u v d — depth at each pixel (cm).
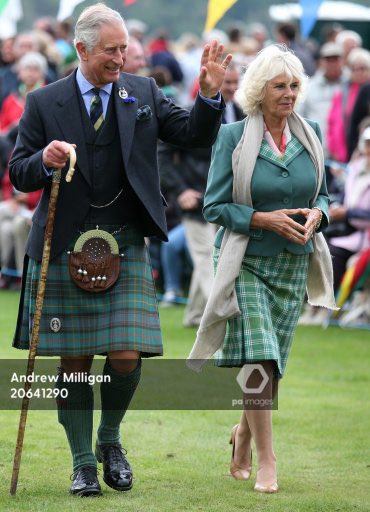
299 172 1964
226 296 1936
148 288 1847
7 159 4384
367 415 2477
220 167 1969
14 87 5144
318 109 4469
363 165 3641
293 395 2675
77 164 1803
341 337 3528
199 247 3509
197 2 11581
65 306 1823
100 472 2006
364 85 4325
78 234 1820
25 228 4350
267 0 11100
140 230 1852
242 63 3350
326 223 1980
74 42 1806
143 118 1822
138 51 3416
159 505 1789
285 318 1977
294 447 2208
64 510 1742
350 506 1814
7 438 2194
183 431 2311
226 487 1925
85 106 1812
